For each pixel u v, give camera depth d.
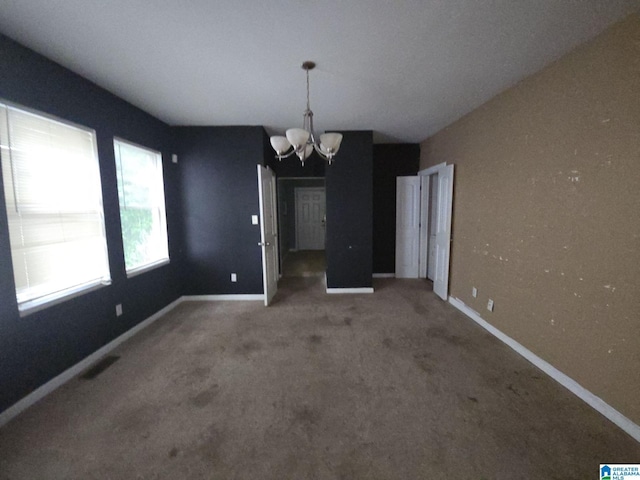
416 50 1.94
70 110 2.22
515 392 1.95
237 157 3.78
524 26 1.68
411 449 1.51
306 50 1.94
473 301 3.18
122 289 2.77
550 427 1.65
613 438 1.56
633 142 1.56
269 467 1.41
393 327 3.02
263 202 3.56
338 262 4.19
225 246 3.90
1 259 1.76
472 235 3.17
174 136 3.72
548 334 2.15
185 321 3.23
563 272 2.01
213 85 2.48
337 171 4.05
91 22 1.64
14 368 1.81
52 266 2.11
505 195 2.61
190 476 1.36
